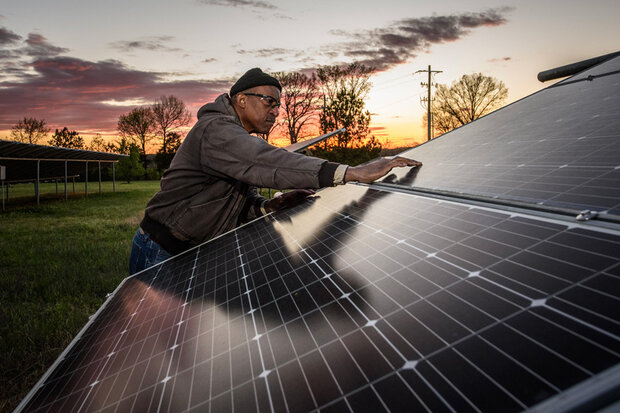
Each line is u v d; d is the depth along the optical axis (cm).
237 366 84
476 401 51
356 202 188
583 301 61
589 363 49
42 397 111
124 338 130
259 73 220
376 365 66
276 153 174
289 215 217
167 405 80
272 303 109
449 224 115
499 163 162
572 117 184
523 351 56
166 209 221
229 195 228
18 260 719
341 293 98
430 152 252
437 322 71
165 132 6744
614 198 92
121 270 629
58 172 3053
